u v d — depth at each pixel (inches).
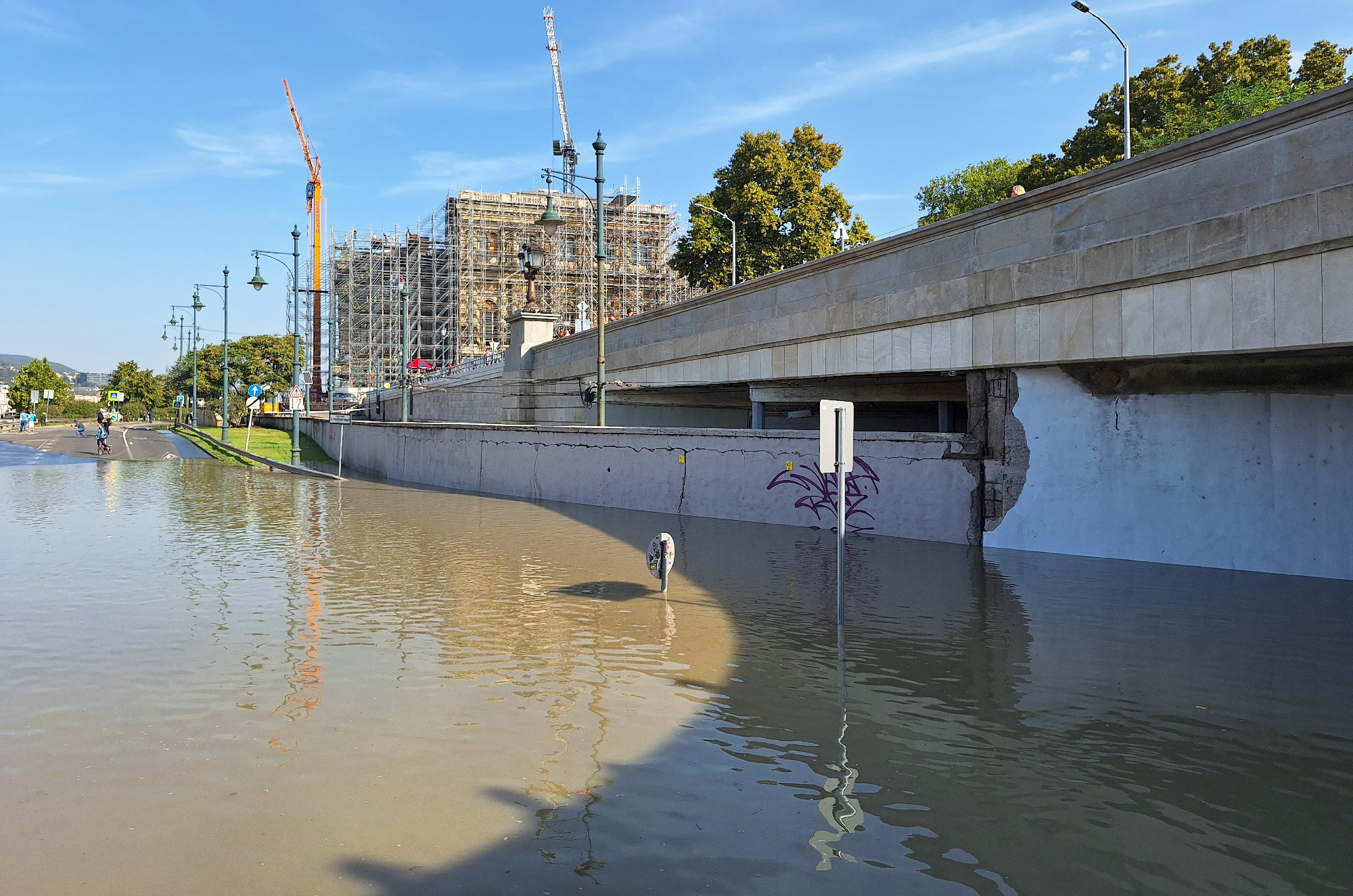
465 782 200.2
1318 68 1537.9
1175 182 445.7
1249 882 157.8
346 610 383.2
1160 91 1573.6
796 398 849.5
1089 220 493.4
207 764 209.3
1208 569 471.8
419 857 165.5
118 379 4943.4
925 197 2343.8
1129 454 506.6
